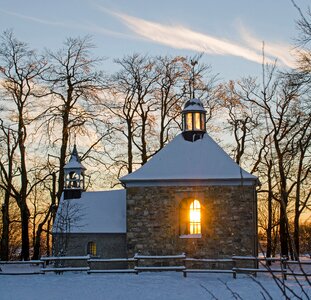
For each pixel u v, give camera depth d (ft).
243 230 89.20
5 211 127.34
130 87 131.54
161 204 91.86
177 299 64.69
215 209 90.38
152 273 85.51
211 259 84.74
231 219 89.76
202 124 101.30
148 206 92.07
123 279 79.71
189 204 92.32
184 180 91.35
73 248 98.63
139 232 91.61
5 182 136.26
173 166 94.63
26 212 126.93
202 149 97.71
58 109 127.13
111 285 74.74
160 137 134.10
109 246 97.35
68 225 99.86
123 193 107.14
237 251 88.79
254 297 64.28
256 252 90.48
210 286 73.00
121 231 96.89
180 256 84.33
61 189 127.34
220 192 90.74
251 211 89.40
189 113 101.09
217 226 89.92
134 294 68.23
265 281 76.59
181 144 99.25
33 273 86.63
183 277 81.30
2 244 126.11
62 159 127.85
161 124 134.00
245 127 128.47
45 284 76.54
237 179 89.76
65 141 127.54
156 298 65.51
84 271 89.51
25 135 126.21
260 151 124.06
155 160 96.53
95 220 100.42
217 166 93.50
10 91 124.26
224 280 78.02
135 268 85.20
